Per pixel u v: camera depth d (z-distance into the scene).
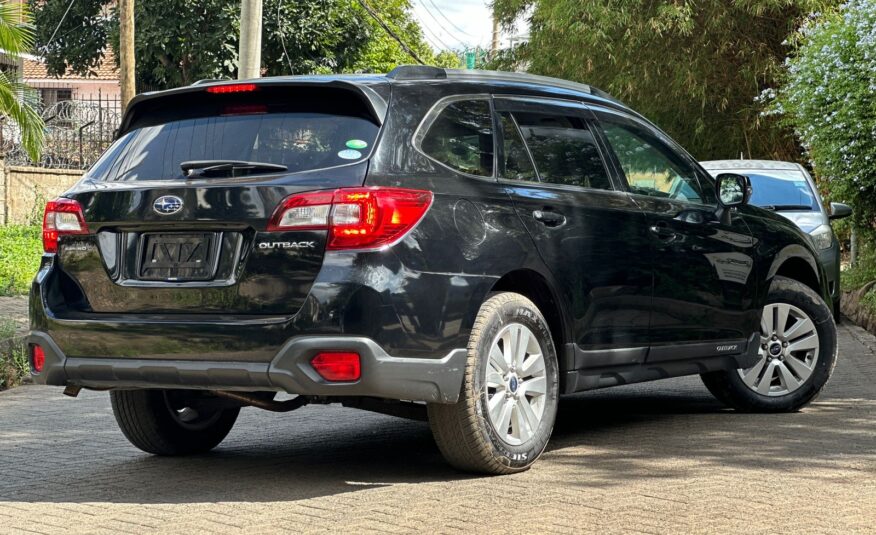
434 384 5.18
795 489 5.13
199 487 5.49
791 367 7.54
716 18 24.61
